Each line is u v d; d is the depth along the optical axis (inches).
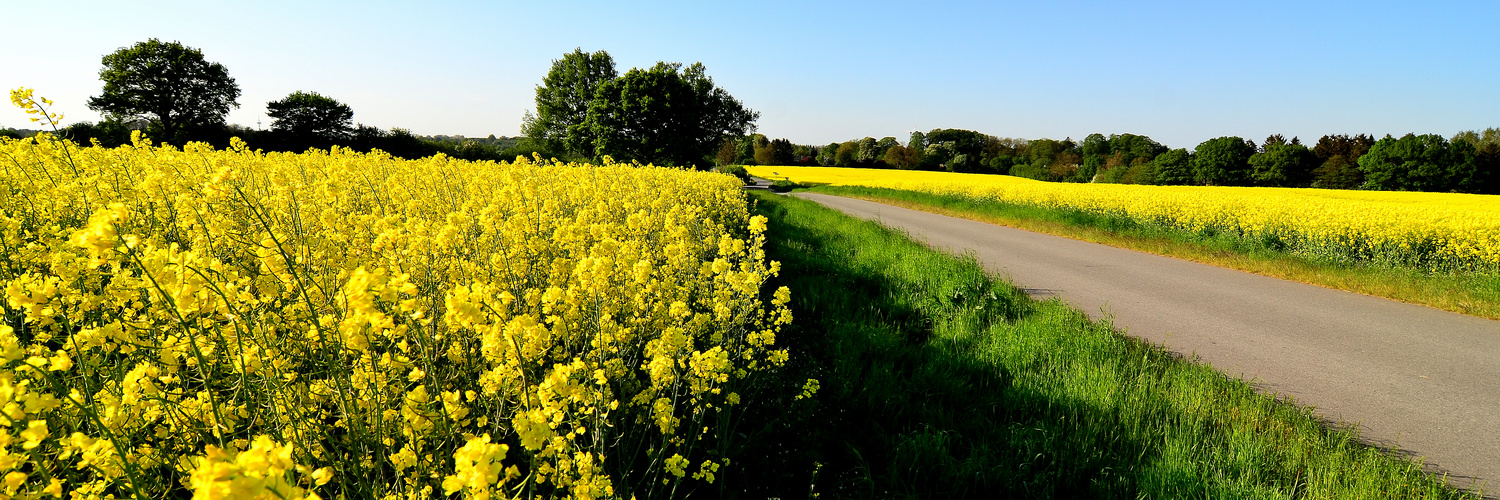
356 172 306.2
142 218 155.7
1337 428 157.6
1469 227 446.9
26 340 87.9
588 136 2190.0
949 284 266.7
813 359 186.9
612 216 320.8
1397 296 306.7
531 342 89.1
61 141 188.9
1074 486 127.3
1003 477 127.0
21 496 57.4
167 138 1656.0
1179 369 187.8
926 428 138.1
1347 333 243.8
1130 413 151.4
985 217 788.6
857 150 4133.9
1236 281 352.2
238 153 343.9
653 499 103.4
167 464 72.5
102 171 204.5
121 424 68.9
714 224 388.2
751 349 150.4
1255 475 127.1
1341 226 480.4
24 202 166.7
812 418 150.3
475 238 171.2
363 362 81.6
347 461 79.4
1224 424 149.8
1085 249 488.7
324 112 1975.9
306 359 95.7
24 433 49.1
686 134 2213.3
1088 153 3683.6
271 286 106.6
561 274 152.9
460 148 1995.6
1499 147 2188.7
